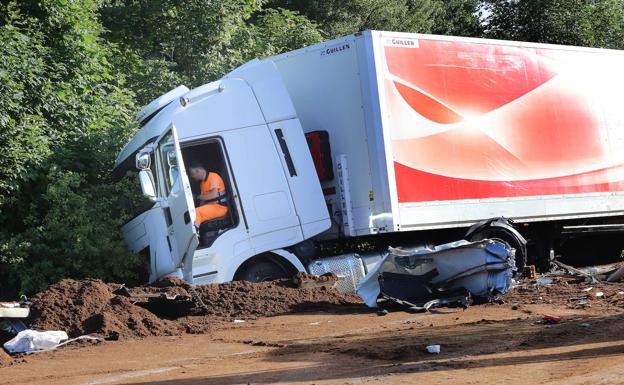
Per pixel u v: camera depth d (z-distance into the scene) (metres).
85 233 15.91
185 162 15.36
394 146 16.47
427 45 17.44
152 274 15.58
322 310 14.17
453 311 13.65
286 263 15.95
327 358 9.37
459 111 17.72
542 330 10.54
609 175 20.88
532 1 41.59
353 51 16.56
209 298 13.96
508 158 18.55
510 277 14.57
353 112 16.55
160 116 15.87
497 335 10.34
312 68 17.12
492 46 18.70
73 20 20.05
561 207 19.56
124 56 25.84
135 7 26.78
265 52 27.89
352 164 16.58
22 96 17.20
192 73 26.94
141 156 15.12
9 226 16.86
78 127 18.72
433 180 17.02
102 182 17.75
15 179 16.53
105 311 12.43
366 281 14.56
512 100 18.86
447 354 9.12
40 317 12.10
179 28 26.94
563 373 7.62
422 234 17.89
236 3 27.72
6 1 19.39
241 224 15.55
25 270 15.94
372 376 8.06
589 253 22.34
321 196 16.28
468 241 15.96
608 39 41.03
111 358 10.36
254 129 15.98
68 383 8.74
